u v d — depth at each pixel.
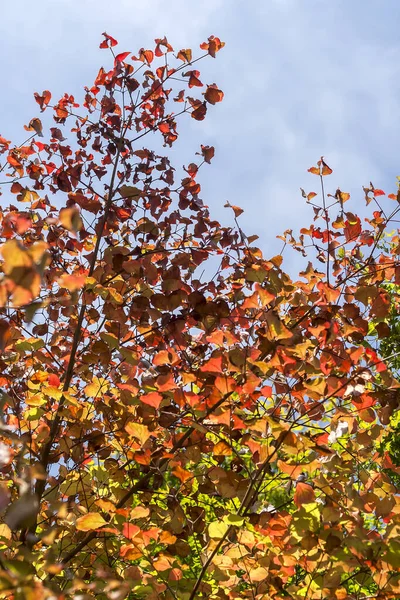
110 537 2.54
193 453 2.61
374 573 2.13
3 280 1.18
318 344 2.54
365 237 2.97
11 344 2.66
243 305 2.42
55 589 1.81
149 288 2.79
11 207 3.32
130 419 2.68
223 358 2.31
